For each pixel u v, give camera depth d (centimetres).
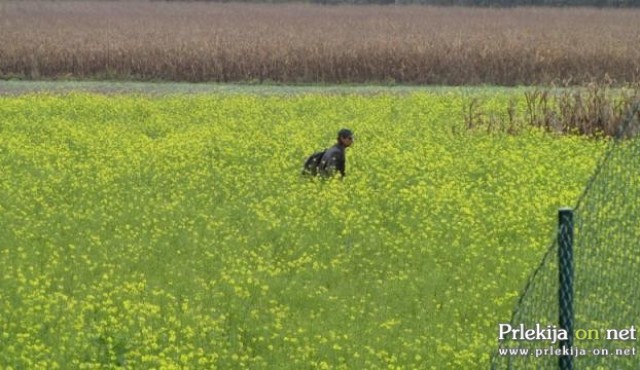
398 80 16612
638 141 7619
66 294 5694
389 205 7431
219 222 6944
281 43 17450
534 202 7344
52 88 15325
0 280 5781
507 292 5616
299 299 5584
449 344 4969
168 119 11219
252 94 14225
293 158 8988
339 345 4975
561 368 4128
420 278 5875
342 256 6338
